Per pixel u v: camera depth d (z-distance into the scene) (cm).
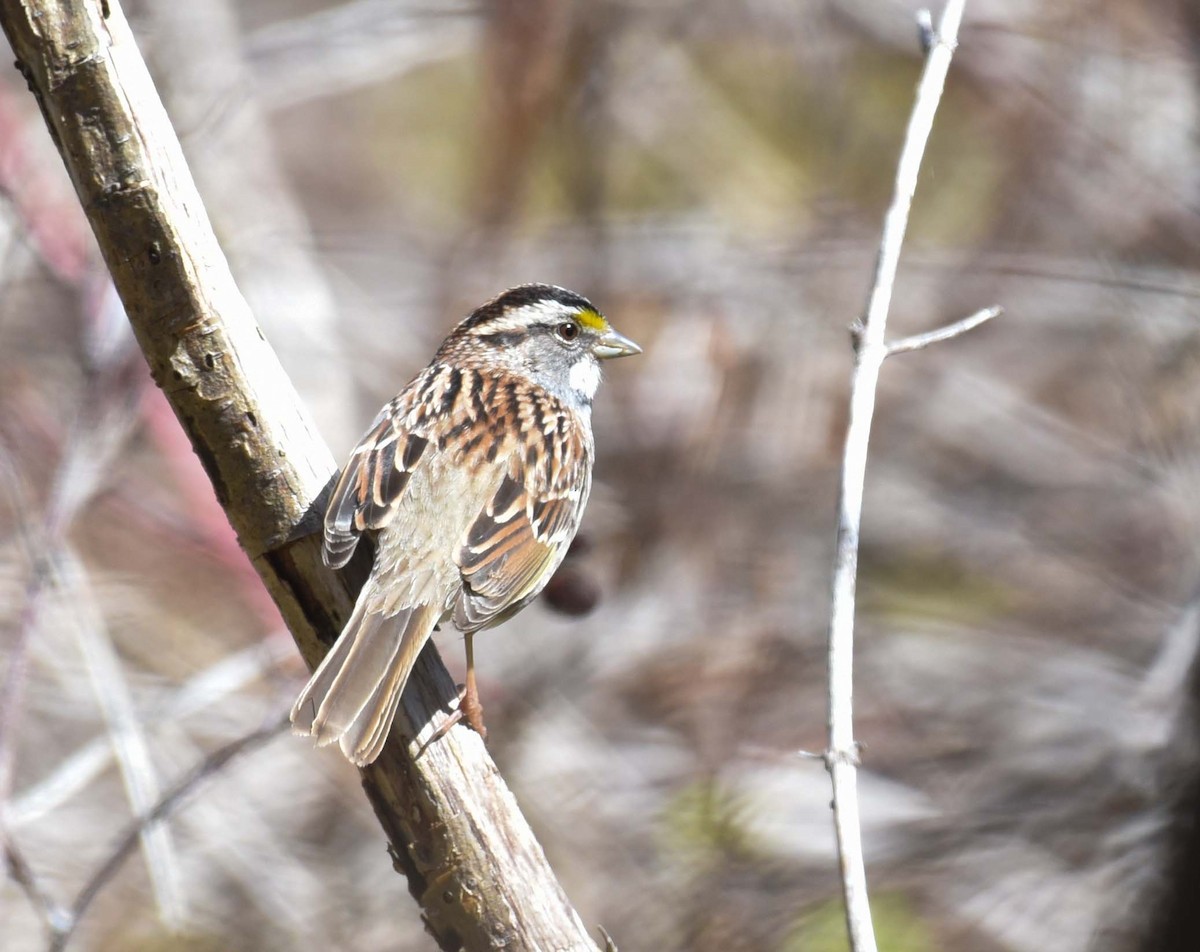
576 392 948
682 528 1418
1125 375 1511
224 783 1238
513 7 1578
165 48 1519
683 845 1229
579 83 1586
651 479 1426
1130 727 1280
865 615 1421
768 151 1666
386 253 1656
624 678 1354
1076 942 1195
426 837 669
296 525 679
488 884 665
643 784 1287
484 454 800
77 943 1143
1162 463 1491
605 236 1576
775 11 1667
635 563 1404
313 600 701
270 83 1700
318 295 1557
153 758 1219
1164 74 1578
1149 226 1562
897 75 1656
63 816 1202
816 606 1419
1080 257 1552
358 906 1228
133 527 1286
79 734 1224
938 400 1548
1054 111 1584
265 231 1555
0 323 1223
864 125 1653
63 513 1039
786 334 1525
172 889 1020
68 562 1080
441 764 670
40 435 1252
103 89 623
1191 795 926
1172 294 1447
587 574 1216
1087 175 1576
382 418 816
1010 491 1523
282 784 1262
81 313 1148
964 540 1492
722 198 1652
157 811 847
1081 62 1581
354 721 663
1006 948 1200
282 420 672
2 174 1148
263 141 1638
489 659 1353
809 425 1484
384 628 705
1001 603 1462
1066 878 1223
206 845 1214
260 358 668
